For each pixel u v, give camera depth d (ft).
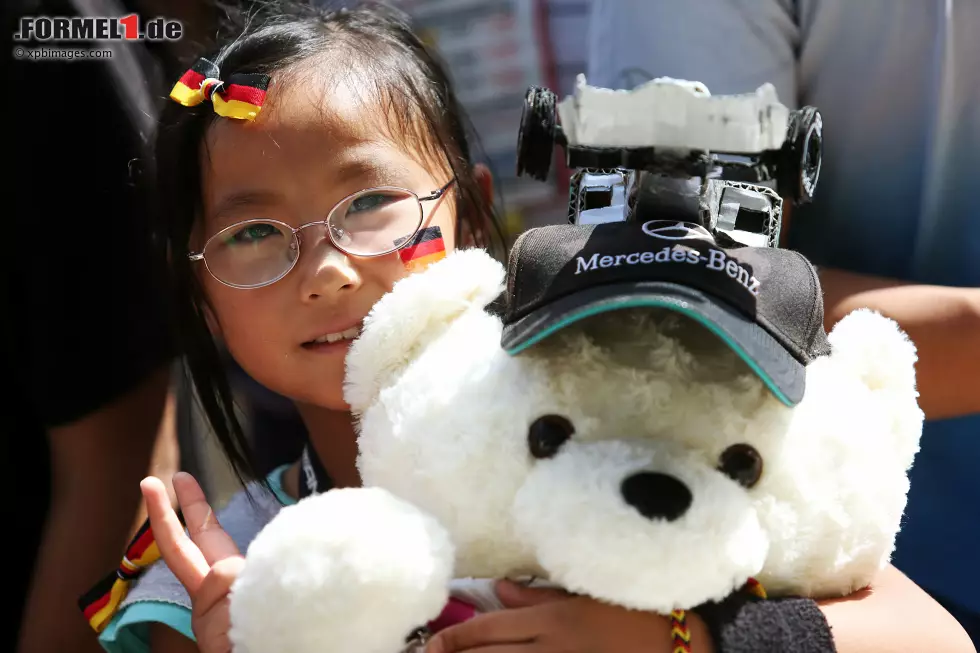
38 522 5.71
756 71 4.97
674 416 2.98
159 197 4.99
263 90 4.42
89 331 5.37
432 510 3.08
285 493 5.33
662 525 2.65
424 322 3.40
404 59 5.01
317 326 4.27
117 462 5.71
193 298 4.89
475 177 5.36
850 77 5.00
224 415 5.16
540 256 3.23
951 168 4.88
